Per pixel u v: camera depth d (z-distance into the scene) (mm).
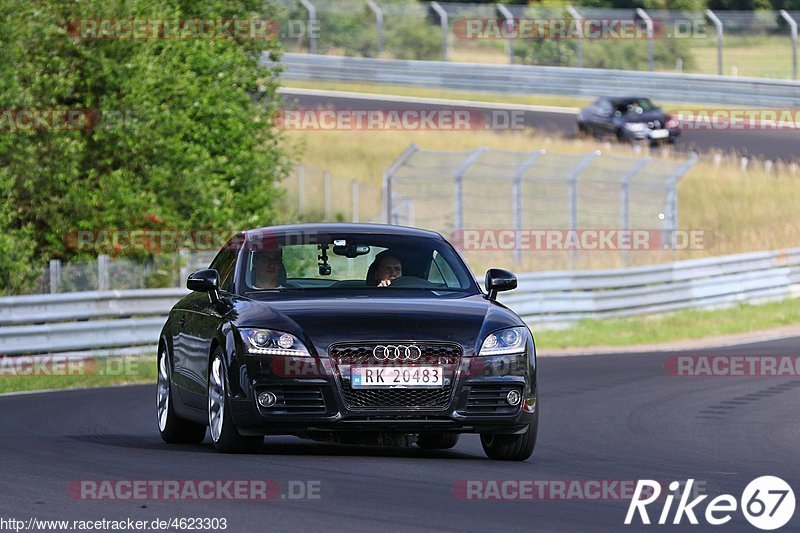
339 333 30188
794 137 166625
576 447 36812
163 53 88625
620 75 175750
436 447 36719
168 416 36594
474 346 30594
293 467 28828
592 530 22047
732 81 170750
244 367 30359
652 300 96688
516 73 179375
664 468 31594
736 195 141750
